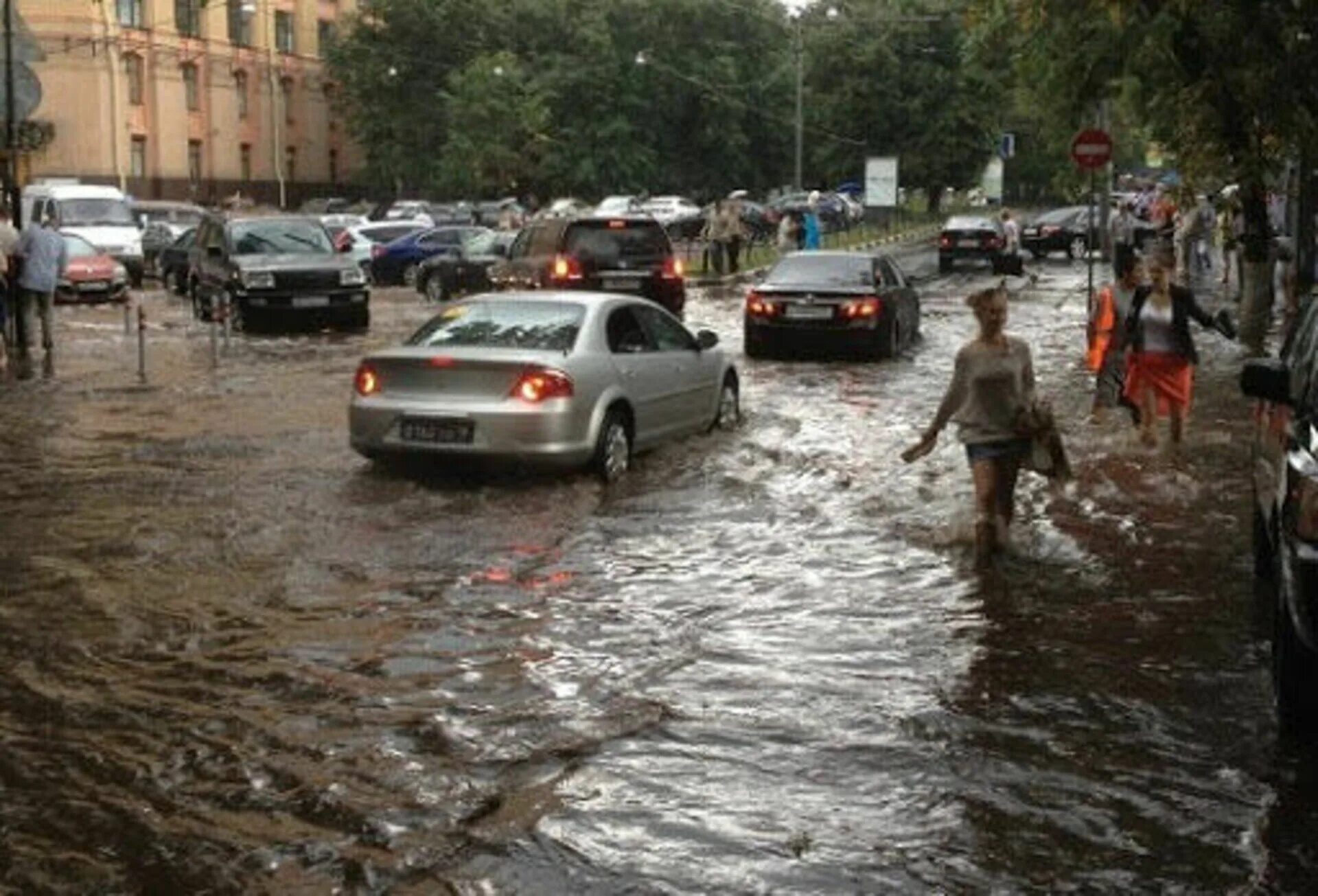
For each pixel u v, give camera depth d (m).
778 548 9.36
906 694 6.63
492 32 72.56
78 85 59.66
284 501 10.65
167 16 64.31
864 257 21.33
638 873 4.84
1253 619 7.80
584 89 71.19
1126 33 19.20
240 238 25.44
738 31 77.50
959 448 13.09
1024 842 5.10
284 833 5.17
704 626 7.68
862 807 5.39
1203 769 5.76
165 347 21.92
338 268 24.69
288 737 6.09
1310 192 21.92
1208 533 9.80
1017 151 74.38
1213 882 4.81
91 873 4.85
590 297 11.99
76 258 30.73
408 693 6.62
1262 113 18.91
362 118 71.69
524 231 24.06
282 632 7.55
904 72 70.50
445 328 11.70
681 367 12.73
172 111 64.81
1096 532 9.80
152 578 8.60
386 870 4.87
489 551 9.22
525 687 6.71
